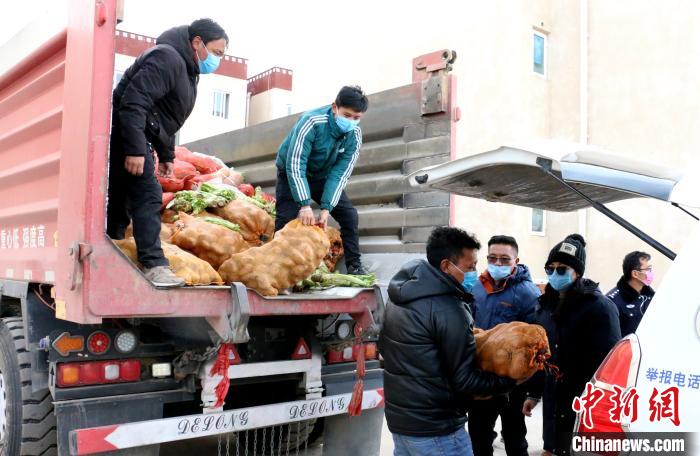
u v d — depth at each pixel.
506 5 11.98
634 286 5.19
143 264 3.22
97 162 2.82
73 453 3.10
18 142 3.83
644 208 10.95
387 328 2.81
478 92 12.25
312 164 4.39
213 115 18.64
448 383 2.70
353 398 3.70
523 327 2.75
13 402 3.62
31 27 3.56
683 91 10.79
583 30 12.12
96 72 2.84
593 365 3.91
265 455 4.24
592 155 2.48
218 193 4.63
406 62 13.72
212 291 3.08
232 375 3.56
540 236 12.35
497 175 3.05
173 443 4.91
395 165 4.70
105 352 3.33
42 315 3.53
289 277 3.64
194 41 3.67
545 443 4.46
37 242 3.49
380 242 4.75
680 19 10.86
